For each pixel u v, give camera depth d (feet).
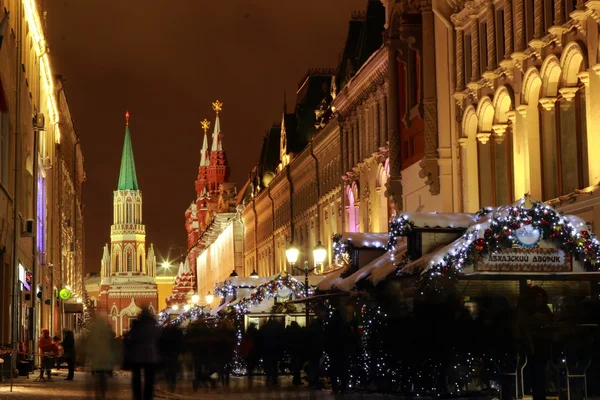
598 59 88.69
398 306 85.81
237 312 142.92
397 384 84.89
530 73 102.42
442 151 126.72
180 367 143.02
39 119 171.83
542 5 100.48
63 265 281.95
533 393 69.92
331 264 214.69
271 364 118.32
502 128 113.50
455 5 124.98
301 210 256.73
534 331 69.21
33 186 166.50
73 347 142.51
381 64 167.12
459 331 75.56
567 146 97.91
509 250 72.28
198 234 613.93
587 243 72.28
